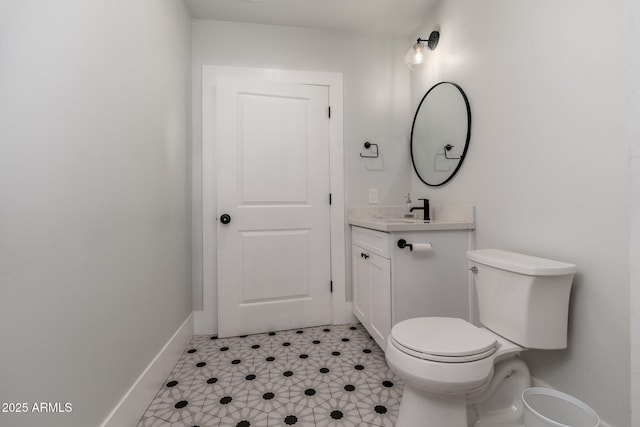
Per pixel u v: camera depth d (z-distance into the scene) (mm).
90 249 963
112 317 1089
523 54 1370
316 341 2027
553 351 1237
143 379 1314
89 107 958
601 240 1053
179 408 1341
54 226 814
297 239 2254
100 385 1012
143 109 1355
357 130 2395
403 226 1617
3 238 675
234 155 2123
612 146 1014
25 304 727
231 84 2121
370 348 1914
